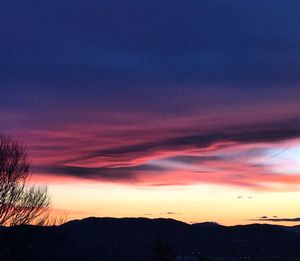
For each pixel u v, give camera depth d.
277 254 75.50
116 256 59.78
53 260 43.94
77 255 54.75
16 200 38.00
